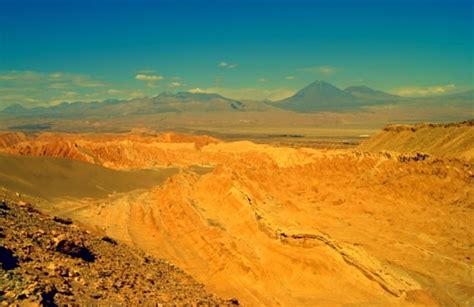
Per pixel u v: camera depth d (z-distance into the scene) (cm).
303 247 5862
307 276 5441
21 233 3994
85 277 3584
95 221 8544
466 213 8806
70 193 10850
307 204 9756
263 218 7106
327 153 12788
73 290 3175
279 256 5878
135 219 9025
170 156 18812
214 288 5394
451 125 14688
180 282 4872
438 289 5422
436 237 7650
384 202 9762
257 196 9850
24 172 10950
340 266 5447
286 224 6806
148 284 4166
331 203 9794
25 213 5191
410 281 5428
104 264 4247
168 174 15600
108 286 3591
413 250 6881
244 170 11275
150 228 8400
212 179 10088
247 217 7462
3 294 2614
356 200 9900
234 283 5547
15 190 9625
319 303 4938
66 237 4234
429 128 15488
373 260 5538
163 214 9238
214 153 18900
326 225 8362
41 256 3656
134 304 3369
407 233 7844
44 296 2752
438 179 10156
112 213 9431
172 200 9812
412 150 14850
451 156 12669
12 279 2858
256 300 5091
